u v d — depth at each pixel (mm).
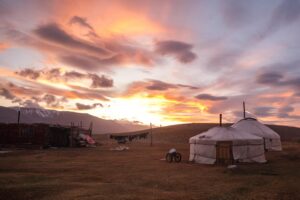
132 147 41250
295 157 25062
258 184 13047
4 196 10352
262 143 22625
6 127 36188
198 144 22641
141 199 10117
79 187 11914
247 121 34094
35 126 36062
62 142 39438
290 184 13062
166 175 15484
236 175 15594
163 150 34812
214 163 21375
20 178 13859
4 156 25406
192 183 13234
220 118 23891
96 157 25438
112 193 10930
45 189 11422
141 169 17781
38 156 25672
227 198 10461
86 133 46938
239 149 21641
